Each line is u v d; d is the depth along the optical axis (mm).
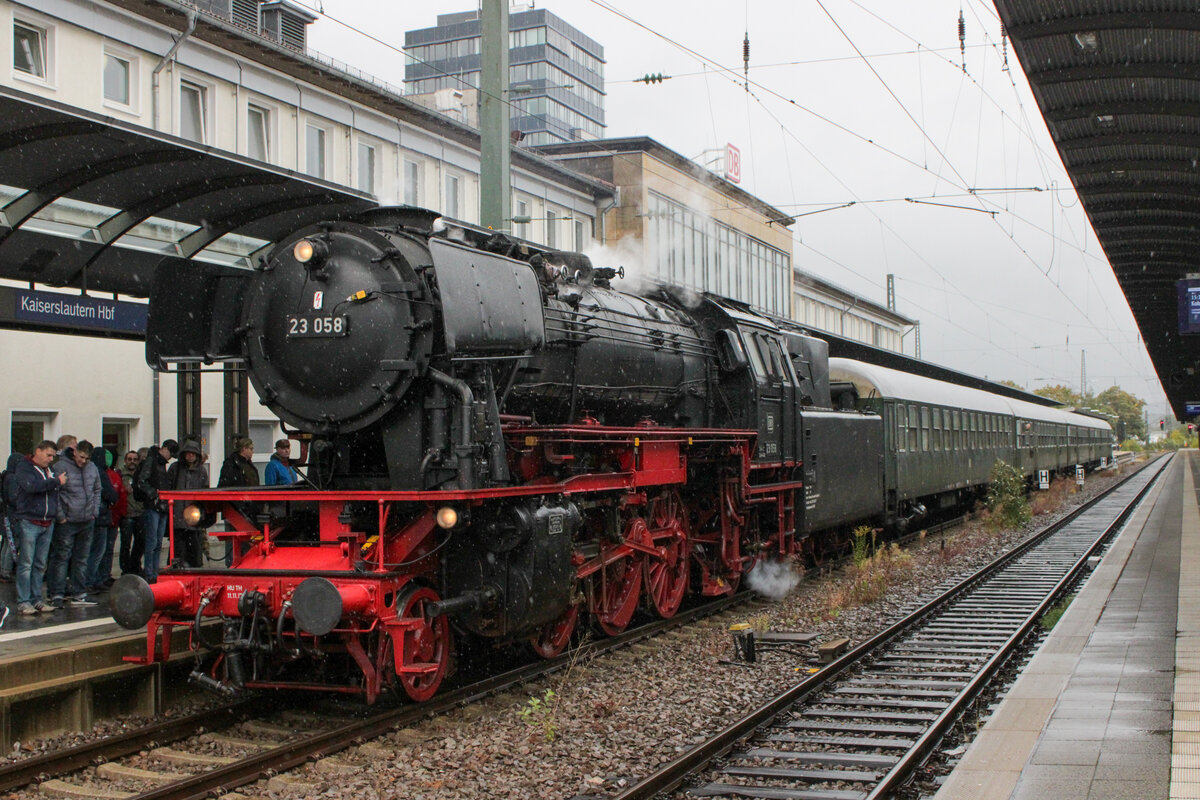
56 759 7141
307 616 7688
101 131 8680
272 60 20297
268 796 6676
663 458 12188
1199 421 86312
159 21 18297
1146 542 21312
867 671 10516
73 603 11031
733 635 11133
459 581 9125
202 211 11344
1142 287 35438
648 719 8469
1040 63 15109
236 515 9469
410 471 8891
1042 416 41688
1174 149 19156
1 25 15945
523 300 9797
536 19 106125
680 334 13930
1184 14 13414
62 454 10953
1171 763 6566
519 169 26406
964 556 19969
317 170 21797
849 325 57656
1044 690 8680
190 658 9102
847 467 18016
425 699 8602
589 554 10703
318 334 9078
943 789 6168
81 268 11258
